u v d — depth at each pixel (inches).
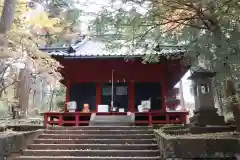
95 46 561.3
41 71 341.4
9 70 346.0
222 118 338.3
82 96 539.5
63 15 267.3
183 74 549.0
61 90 821.9
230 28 221.1
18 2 366.0
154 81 531.2
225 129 307.1
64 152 291.7
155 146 301.3
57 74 375.2
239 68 216.2
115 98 538.0
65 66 507.5
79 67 520.4
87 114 455.2
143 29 281.0
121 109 510.6
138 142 319.3
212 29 229.1
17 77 393.4
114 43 298.5
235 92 264.5
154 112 442.0
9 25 302.8
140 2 246.5
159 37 291.6
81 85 545.0
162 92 519.2
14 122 498.3
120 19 254.1
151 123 437.1
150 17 259.4
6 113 599.5
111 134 345.7
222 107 466.3
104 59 486.0
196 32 258.8
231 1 215.3
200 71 346.9
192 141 228.4
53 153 291.9
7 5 305.9
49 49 502.6
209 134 280.5
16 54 299.3
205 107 344.2
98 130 357.1
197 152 225.1
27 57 317.7
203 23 248.1
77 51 519.2
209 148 225.5
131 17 253.9
